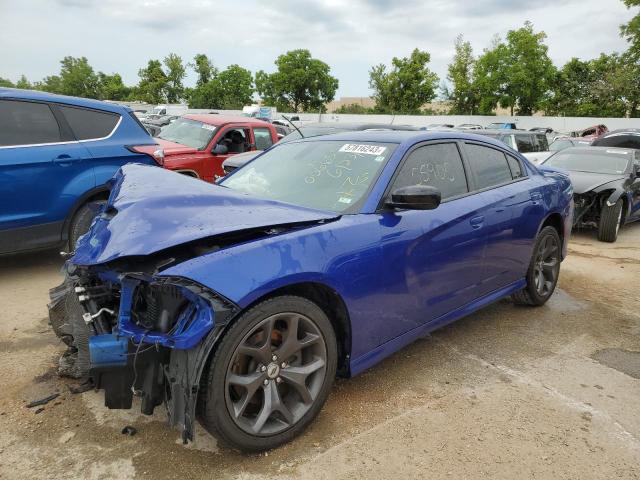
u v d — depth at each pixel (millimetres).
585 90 44812
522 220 4281
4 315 4156
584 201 8320
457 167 3844
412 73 48188
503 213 4027
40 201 5008
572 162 9617
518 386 3365
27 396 2969
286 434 2596
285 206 2971
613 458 2652
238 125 8734
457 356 3791
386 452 2613
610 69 43281
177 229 2473
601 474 2527
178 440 2631
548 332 4344
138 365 2330
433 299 3436
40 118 5145
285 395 2727
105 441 2604
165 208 2629
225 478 2375
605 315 4816
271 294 2512
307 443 2658
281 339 2619
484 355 3828
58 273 5363
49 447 2541
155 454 2521
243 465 2471
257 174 3814
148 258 2457
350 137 3809
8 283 4996
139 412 2852
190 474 2393
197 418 2426
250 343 2484
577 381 3473
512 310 4859
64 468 2398
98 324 2639
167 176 3211
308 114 45469
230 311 2262
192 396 2225
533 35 42062
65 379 3162
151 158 5781
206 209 2684
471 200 3770
